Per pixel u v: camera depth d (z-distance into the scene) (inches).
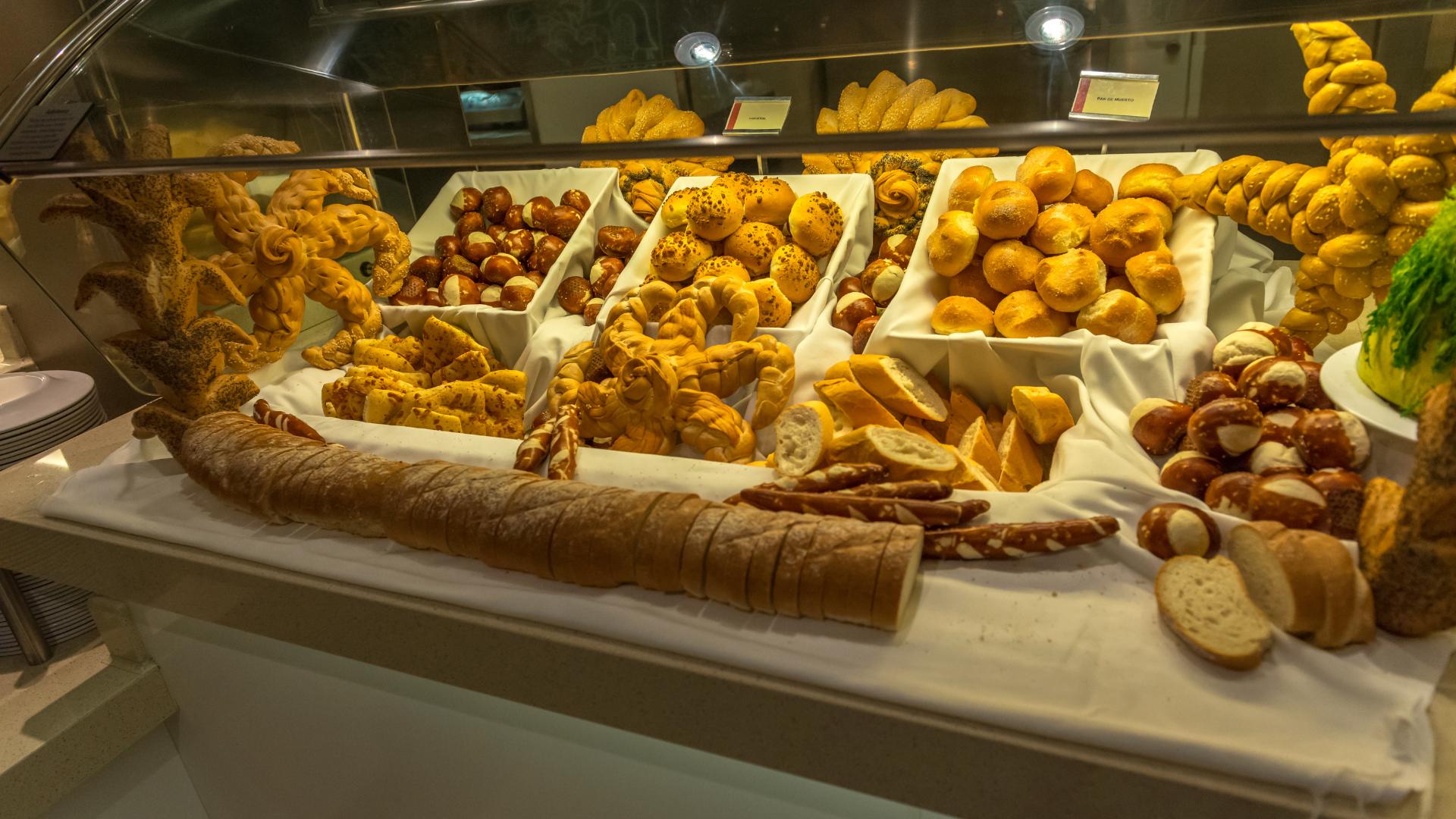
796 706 35.5
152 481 56.5
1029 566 39.3
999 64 40.7
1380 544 32.8
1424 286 34.9
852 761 35.6
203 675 57.3
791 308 59.3
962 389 53.2
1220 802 29.3
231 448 51.6
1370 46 34.4
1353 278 43.4
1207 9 37.0
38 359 92.0
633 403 52.6
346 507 46.8
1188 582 35.4
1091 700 32.4
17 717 56.7
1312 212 43.5
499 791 49.7
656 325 60.0
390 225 69.1
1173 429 43.1
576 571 40.6
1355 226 42.4
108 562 53.1
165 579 51.4
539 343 63.0
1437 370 35.4
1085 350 47.6
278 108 53.5
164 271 53.6
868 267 59.3
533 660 40.9
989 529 39.4
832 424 47.4
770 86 44.9
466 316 64.7
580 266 69.4
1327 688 31.6
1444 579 30.7
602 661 39.1
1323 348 49.4
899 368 52.6
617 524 40.1
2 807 52.7
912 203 59.9
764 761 37.9
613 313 60.0
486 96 50.4
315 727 54.6
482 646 42.0
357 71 52.6
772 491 43.1
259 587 47.5
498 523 42.4
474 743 48.4
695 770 42.4
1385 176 40.1
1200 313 48.9
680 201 64.9
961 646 35.6
